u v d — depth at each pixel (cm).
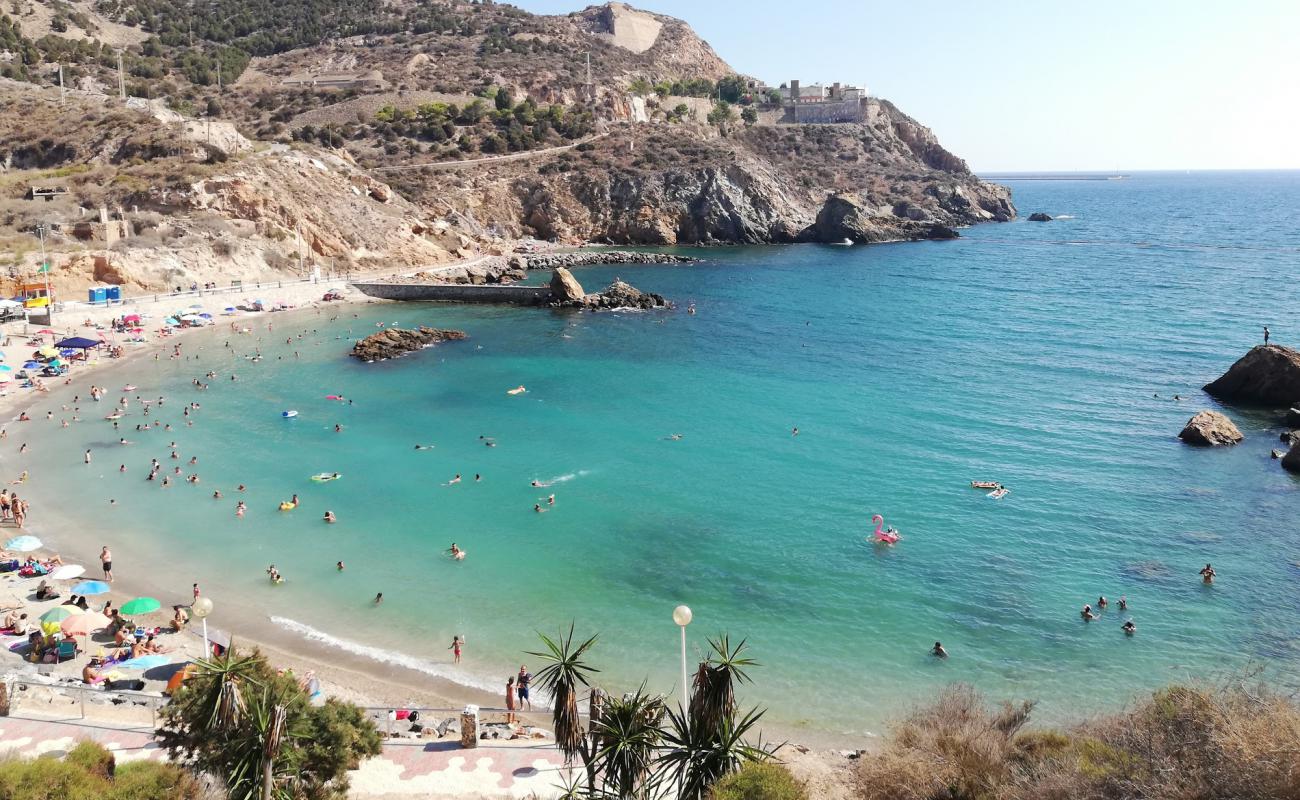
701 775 2209
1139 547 5059
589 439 7150
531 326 11888
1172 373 9069
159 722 3145
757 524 5453
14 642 3928
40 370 8869
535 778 2950
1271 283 14788
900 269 17188
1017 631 4181
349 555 5066
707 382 8956
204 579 4750
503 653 4047
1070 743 2575
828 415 7762
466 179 19900
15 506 5394
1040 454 6662
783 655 3984
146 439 7112
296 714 2362
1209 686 3145
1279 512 5500
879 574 4775
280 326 11538
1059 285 15025
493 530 5412
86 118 16088
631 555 5047
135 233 12719
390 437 7212
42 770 2175
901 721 3008
